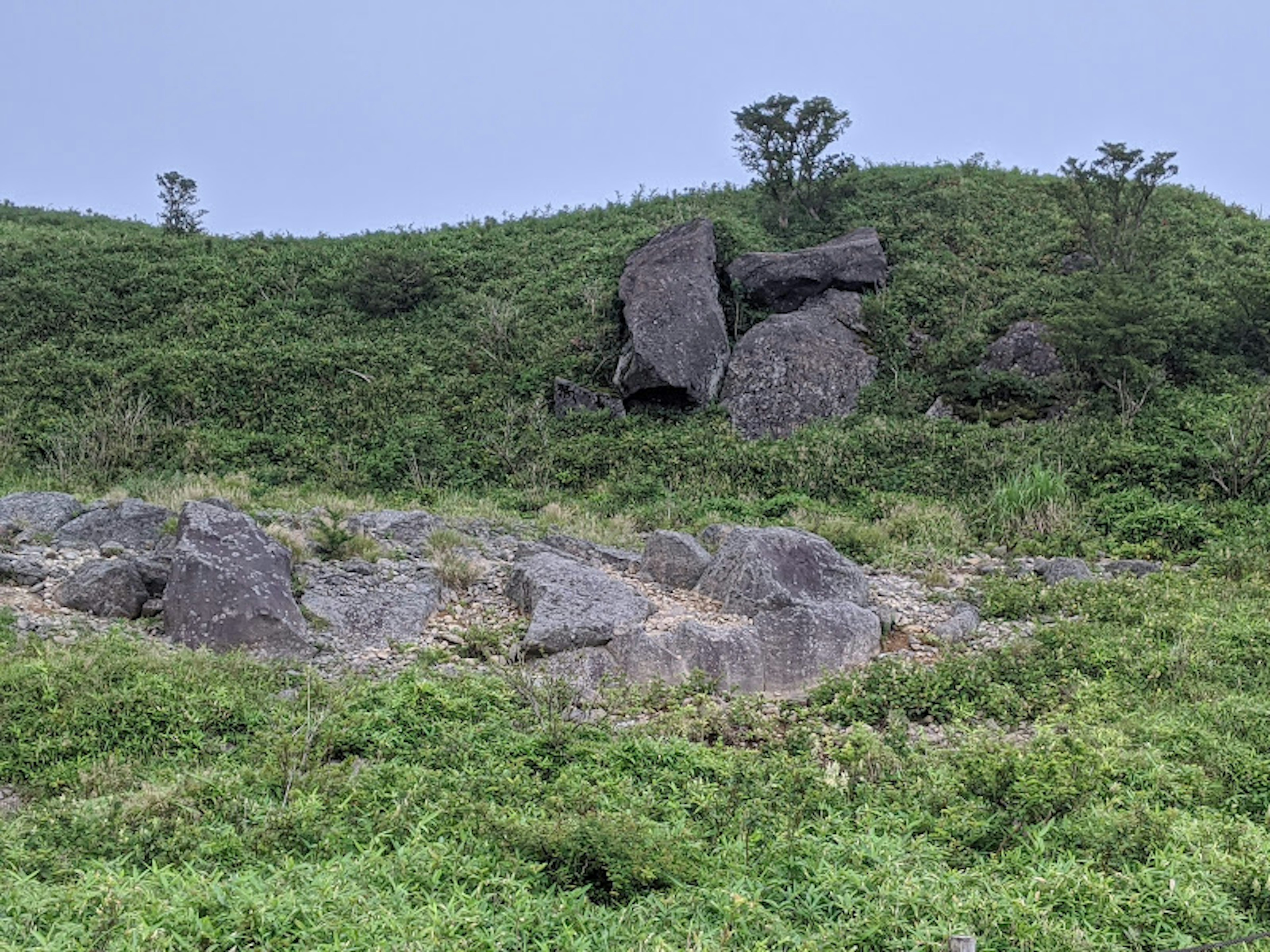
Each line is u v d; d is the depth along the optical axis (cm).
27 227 3162
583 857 623
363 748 825
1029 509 1565
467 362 2259
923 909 553
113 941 495
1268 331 1970
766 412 2025
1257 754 774
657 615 1142
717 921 553
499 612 1183
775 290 2281
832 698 989
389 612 1130
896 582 1326
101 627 1064
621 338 2234
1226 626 1084
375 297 2481
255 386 2183
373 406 2122
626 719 938
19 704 847
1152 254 2345
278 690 955
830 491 1764
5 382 2156
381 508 1631
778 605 1120
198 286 2595
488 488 1848
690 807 720
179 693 887
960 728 882
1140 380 1861
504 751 816
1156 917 548
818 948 523
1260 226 2655
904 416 1978
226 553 1095
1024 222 2592
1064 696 968
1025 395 1970
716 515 1638
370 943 505
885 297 2280
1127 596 1210
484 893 575
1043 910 550
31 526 1313
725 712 947
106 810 672
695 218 2472
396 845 629
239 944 508
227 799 691
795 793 739
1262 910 566
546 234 2889
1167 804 707
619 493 1788
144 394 2120
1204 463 1652
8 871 586
